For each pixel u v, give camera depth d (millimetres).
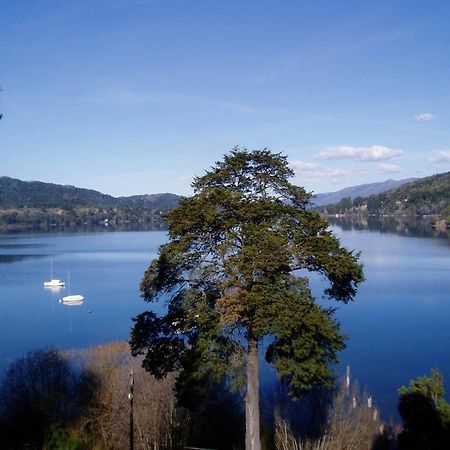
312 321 16297
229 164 18078
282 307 16156
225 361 17719
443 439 21516
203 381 18578
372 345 52156
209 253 18109
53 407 27656
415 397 22797
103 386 28938
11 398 28703
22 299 87562
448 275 94188
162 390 27156
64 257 145625
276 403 29016
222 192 17391
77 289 96000
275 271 16797
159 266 18344
